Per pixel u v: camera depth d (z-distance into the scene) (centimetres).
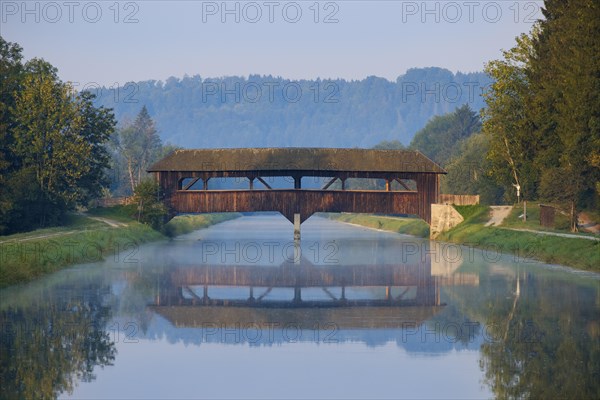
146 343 4003
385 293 5638
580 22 8731
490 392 3161
